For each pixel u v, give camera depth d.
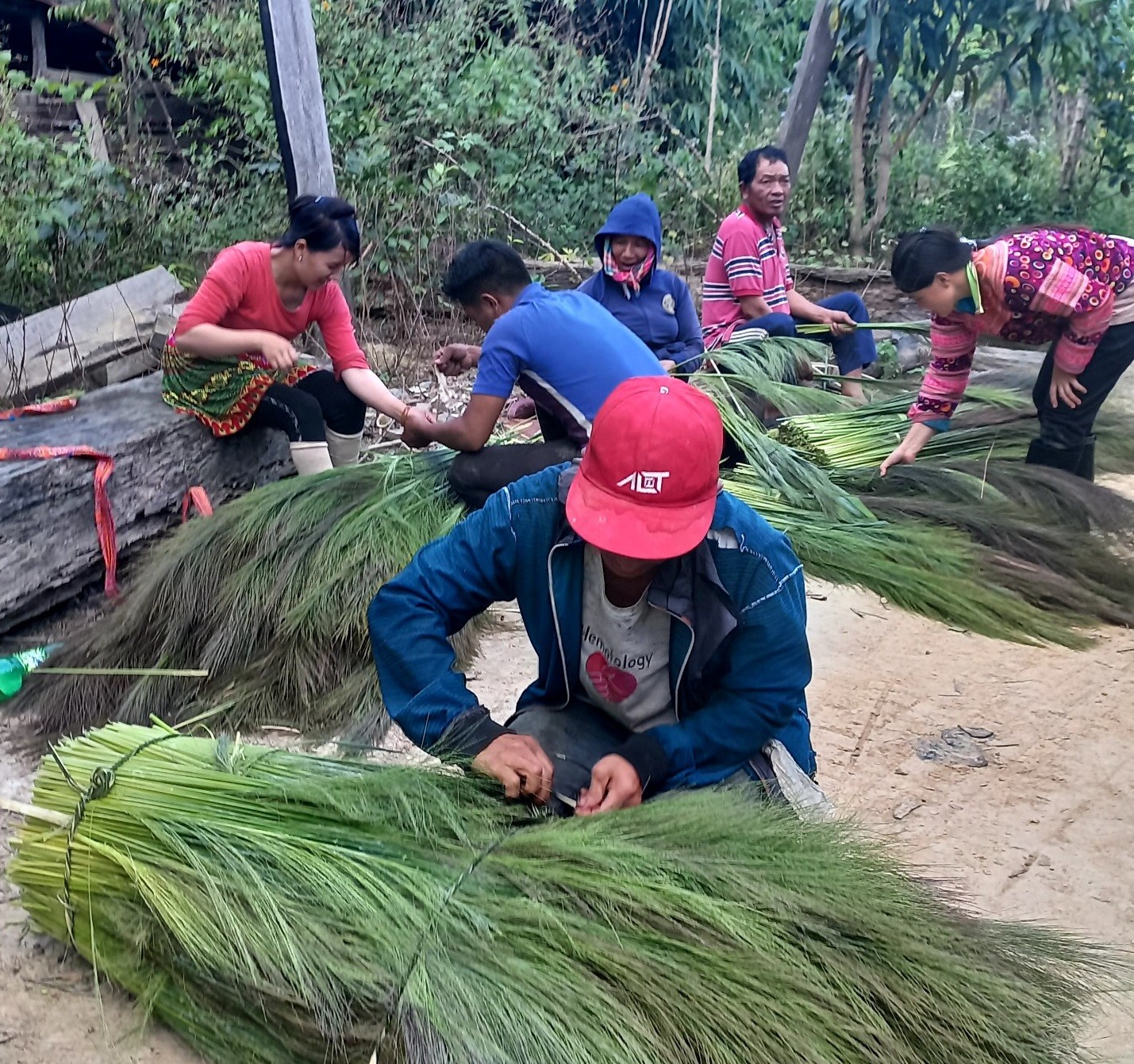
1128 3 10.27
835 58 10.70
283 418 4.46
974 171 10.92
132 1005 2.17
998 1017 1.79
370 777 2.18
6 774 3.01
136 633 3.47
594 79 10.34
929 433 4.66
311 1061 1.94
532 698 2.43
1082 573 4.34
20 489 3.67
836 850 2.02
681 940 1.84
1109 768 3.13
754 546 1.98
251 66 8.02
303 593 3.48
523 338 3.80
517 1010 1.76
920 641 3.91
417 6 9.54
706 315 6.07
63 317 5.28
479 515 2.14
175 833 2.11
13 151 6.86
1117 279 4.27
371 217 7.29
